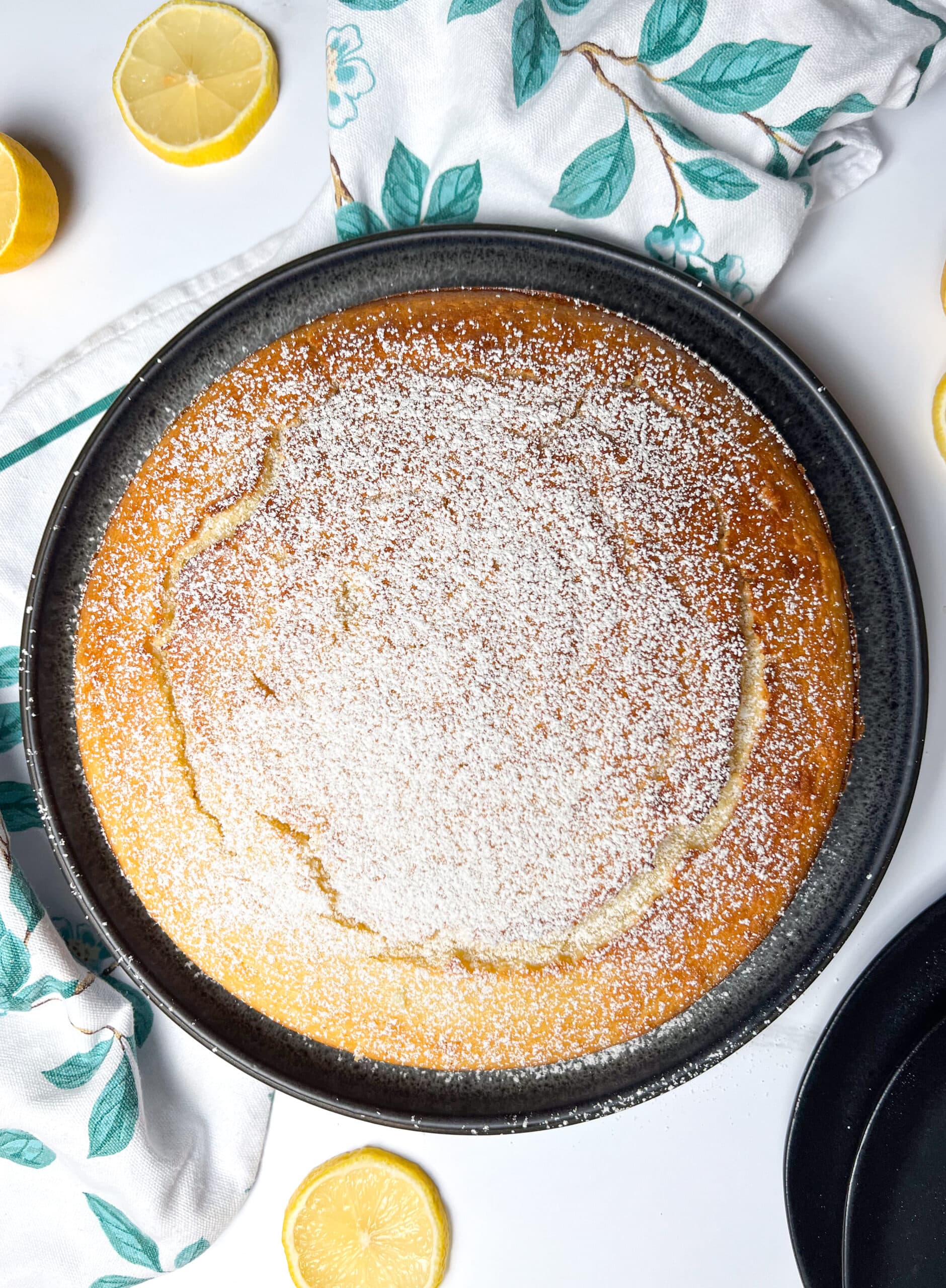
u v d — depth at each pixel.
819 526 0.64
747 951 0.63
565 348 0.63
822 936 0.64
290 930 0.63
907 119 0.66
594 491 0.63
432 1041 0.64
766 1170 0.67
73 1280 0.67
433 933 0.63
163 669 0.63
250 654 0.63
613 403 0.63
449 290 0.64
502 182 0.65
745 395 0.64
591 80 0.64
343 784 0.63
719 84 0.64
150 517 0.64
